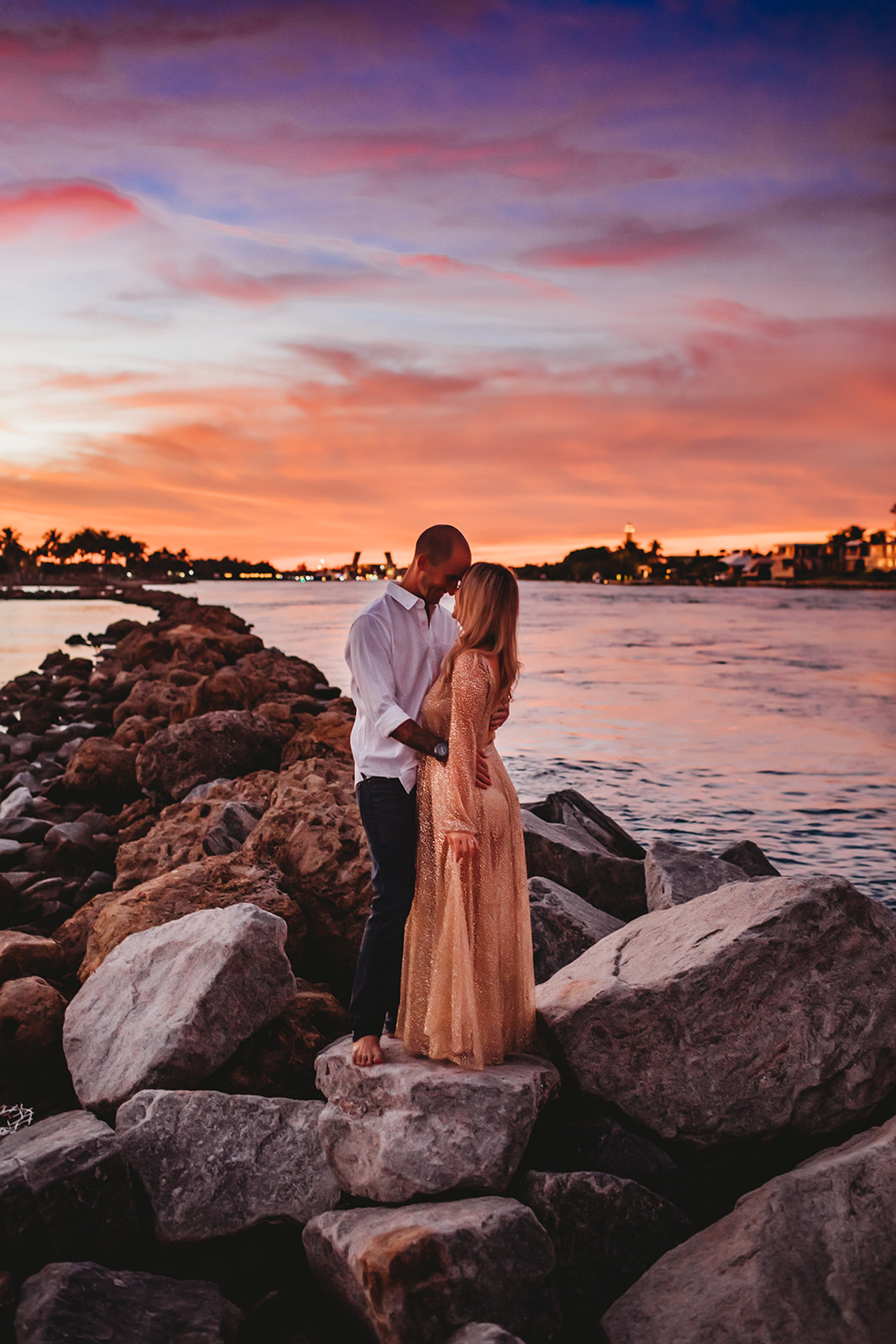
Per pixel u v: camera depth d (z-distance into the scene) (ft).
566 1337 9.89
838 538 566.77
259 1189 11.23
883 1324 9.07
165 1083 12.51
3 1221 10.27
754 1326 9.09
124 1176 10.89
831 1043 11.43
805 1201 9.93
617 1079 11.61
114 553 613.11
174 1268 10.86
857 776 43.27
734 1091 11.36
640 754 48.47
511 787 12.42
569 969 13.82
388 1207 10.45
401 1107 10.83
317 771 25.84
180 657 78.13
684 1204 11.18
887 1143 10.25
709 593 431.43
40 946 16.90
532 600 339.57
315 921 17.92
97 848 27.84
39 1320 9.00
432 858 11.82
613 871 21.63
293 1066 13.69
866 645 133.90
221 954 13.34
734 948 11.68
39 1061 14.65
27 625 171.22
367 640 12.07
